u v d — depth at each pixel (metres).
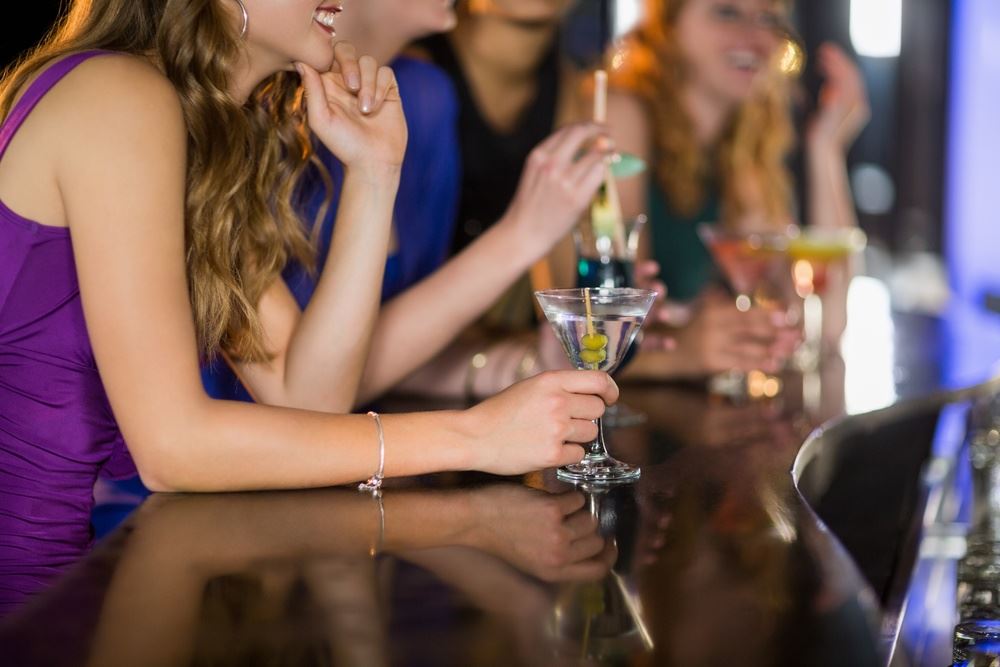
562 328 1.48
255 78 1.62
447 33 3.16
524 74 3.24
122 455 1.61
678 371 2.30
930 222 6.87
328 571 1.08
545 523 1.26
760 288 2.53
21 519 1.51
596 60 4.35
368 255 1.70
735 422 1.91
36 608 0.98
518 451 1.42
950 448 3.13
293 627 0.93
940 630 1.83
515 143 3.27
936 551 2.22
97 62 1.40
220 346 1.71
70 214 1.37
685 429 1.84
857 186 6.86
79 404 1.51
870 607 0.98
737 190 3.49
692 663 0.85
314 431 1.39
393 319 1.98
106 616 0.96
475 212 3.25
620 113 3.36
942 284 6.82
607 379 1.46
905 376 2.44
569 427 1.43
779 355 2.25
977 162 6.85
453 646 0.89
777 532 1.22
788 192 3.62
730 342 2.25
